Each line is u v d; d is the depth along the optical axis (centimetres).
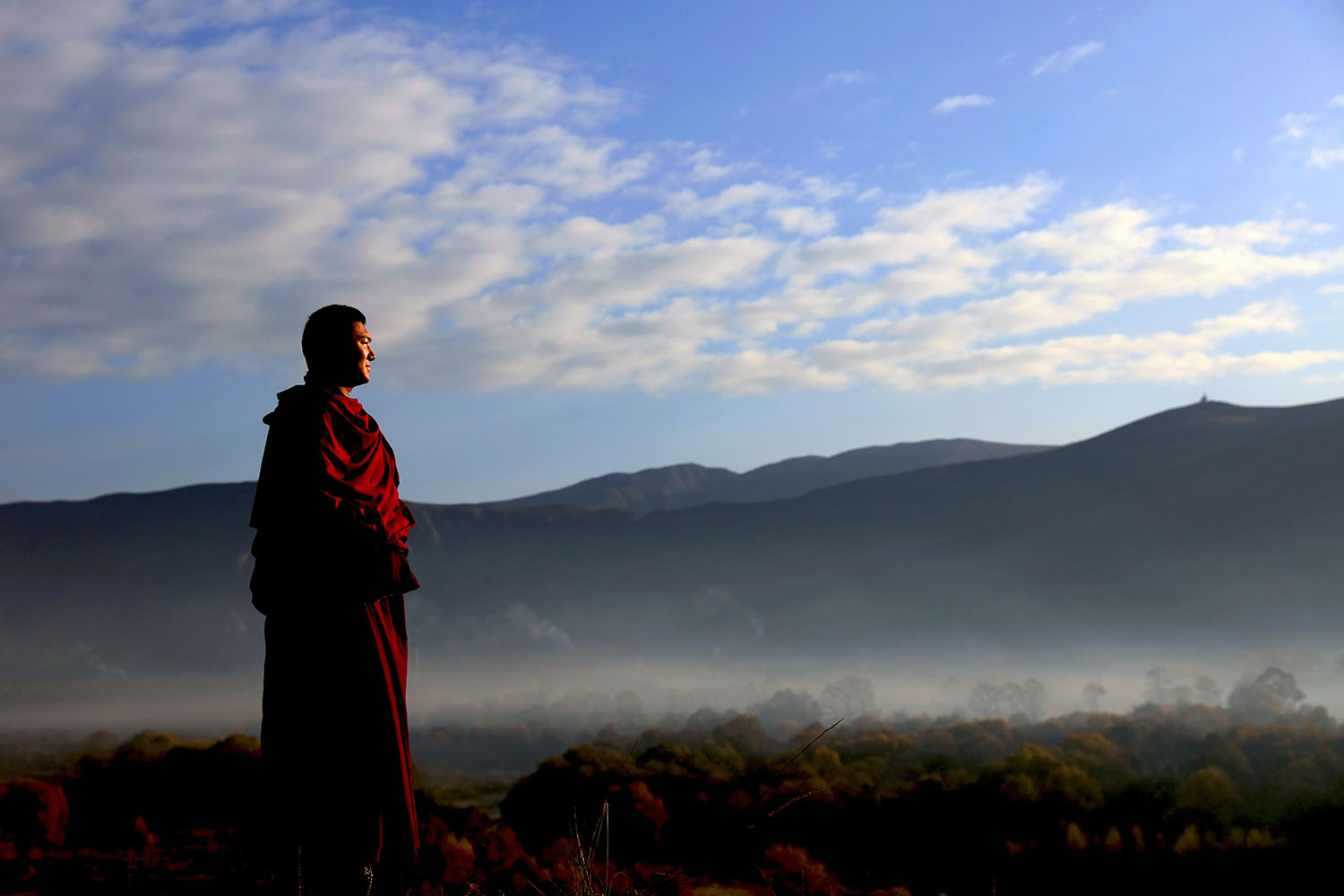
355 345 353
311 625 323
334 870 314
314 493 323
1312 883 6125
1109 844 6844
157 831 2511
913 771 8444
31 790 2864
